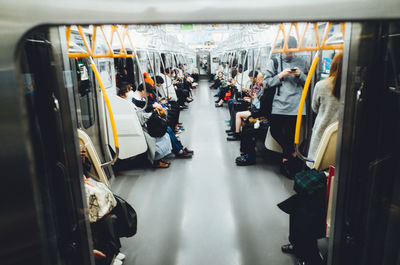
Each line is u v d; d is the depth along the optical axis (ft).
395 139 4.63
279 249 9.11
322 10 3.65
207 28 31.35
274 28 12.59
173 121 21.94
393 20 3.71
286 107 12.62
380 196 4.83
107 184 8.02
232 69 27.48
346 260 5.30
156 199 12.57
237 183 13.96
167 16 3.61
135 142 14.51
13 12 3.30
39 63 4.32
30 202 3.66
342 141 4.92
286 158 13.94
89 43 11.88
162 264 8.59
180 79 35.99
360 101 4.56
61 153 4.70
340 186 5.09
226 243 9.48
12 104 3.41
